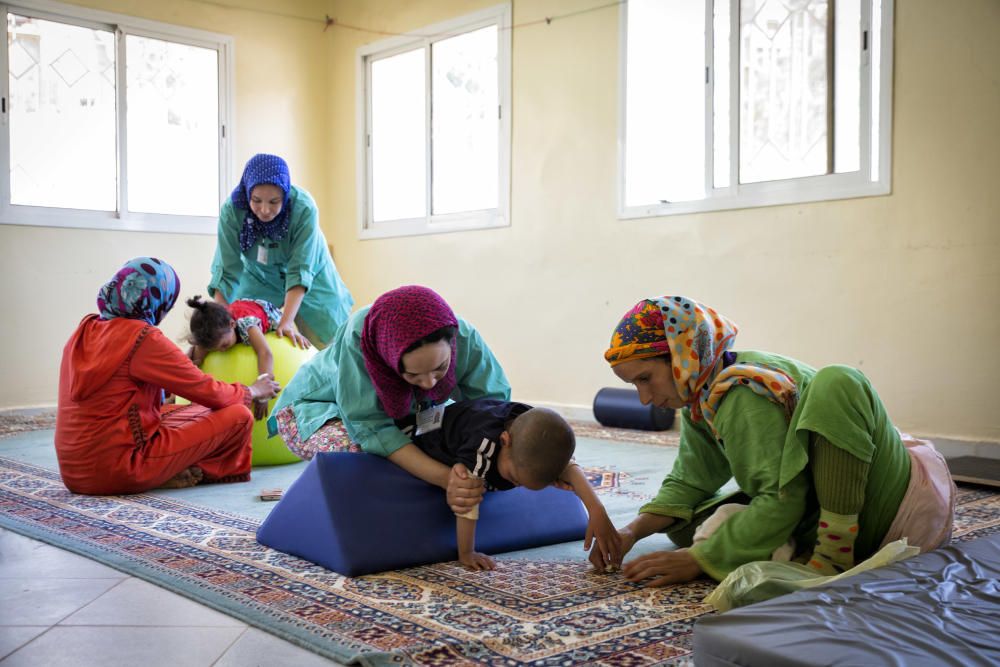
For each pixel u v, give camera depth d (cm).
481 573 212
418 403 228
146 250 653
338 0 745
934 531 198
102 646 167
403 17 690
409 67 696
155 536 253
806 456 186
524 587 200
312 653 162
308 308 443
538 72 595
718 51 504
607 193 559
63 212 615
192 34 675
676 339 198
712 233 507
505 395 249
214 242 687
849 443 182
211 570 216
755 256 488
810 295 466
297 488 233
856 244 448
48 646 167
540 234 599
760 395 195
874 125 442
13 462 401
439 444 223
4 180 591
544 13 589
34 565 226
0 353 592
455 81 658
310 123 748
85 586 206
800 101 471
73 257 620
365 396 225
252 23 709
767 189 482
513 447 204
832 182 457
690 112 523
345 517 216
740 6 493
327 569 215
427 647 160
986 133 403
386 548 214
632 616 180
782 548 199
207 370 370
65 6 613
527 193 605
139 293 316
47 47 612
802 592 149
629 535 217
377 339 208
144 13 650
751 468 194
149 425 319
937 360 422
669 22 530
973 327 410
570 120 578
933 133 420
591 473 373
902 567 163
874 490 192
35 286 605
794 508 191
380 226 721
